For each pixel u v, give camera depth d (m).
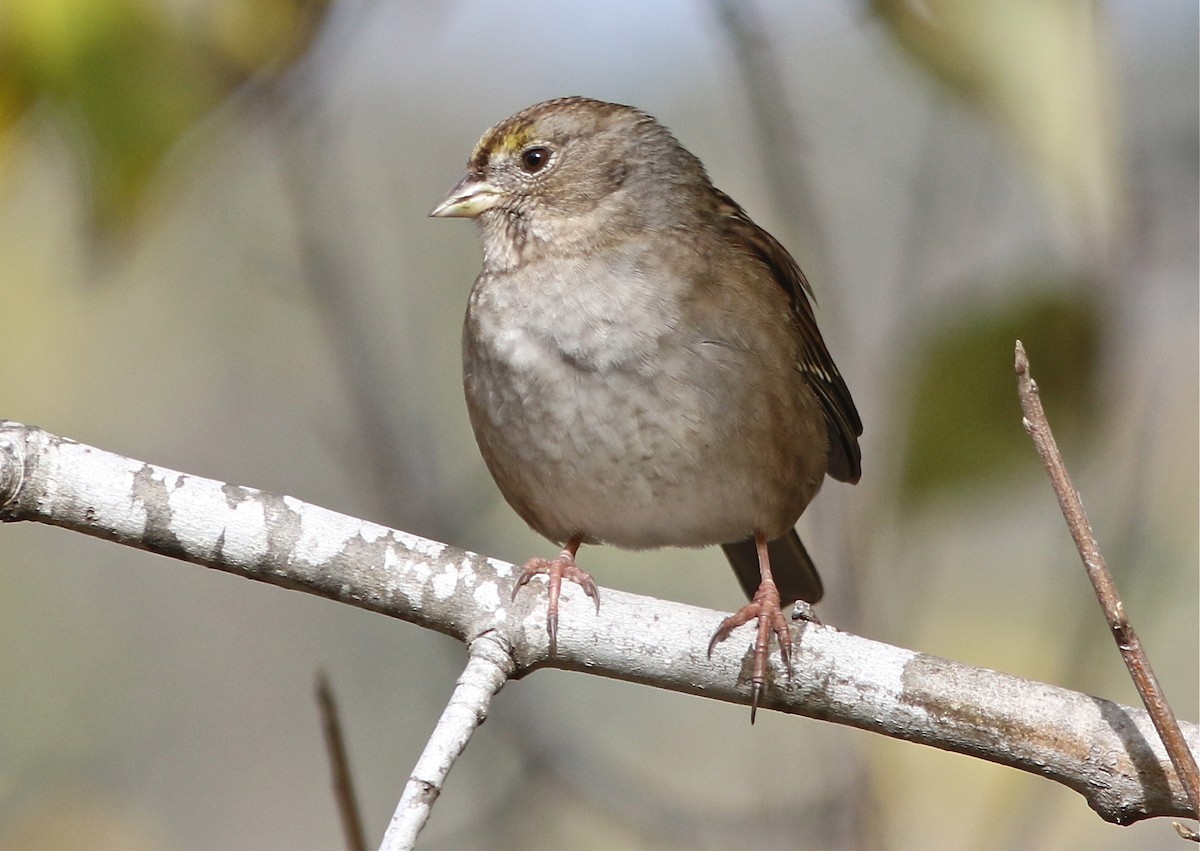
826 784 9.93
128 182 6.55
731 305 8.52
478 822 11.20
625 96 14.12
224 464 13.70
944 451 6.97
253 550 6.71
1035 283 7.00
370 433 10.34
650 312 8.43
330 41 8.62
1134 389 9.70
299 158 10.21
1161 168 8.91
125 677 13.82
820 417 9.26
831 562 9.65
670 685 6.86
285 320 13.66
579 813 10.97
